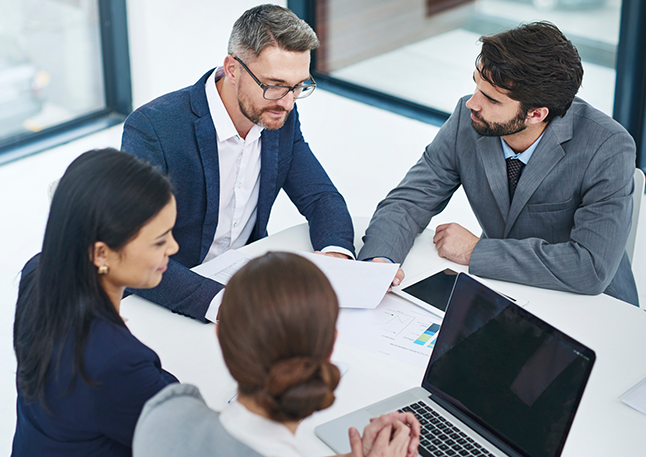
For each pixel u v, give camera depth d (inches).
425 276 65.6
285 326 28.6
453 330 48.7
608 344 56.2
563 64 62.7
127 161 39.4
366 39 140.8
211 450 31.4
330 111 142.1
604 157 66.2
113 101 157.9
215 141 70.1
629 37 101.3
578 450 44.9
